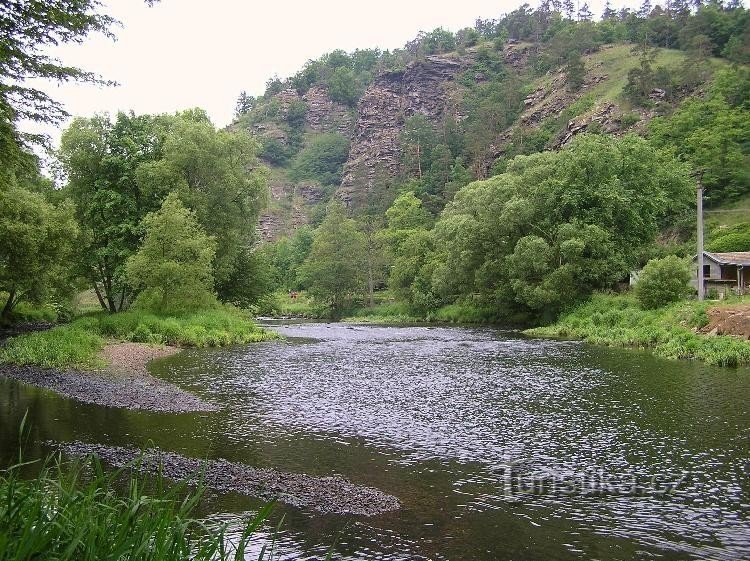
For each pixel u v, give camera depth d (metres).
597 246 46.19
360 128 184.50
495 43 184.75
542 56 161.00
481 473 11.17
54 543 4.45
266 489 10.14
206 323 40.06
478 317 61.81
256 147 52.66
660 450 12.56
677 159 75.00
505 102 139.75
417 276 74.31
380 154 169.00
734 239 60.44
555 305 47.84
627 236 50.28
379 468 11.48
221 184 48.00
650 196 52.78
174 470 11.05
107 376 22.58
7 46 11.13
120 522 5.09
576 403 17.39
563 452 12.48
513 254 49.00
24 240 28.67
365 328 55.03
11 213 28.77
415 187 122.62
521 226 52.25
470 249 55.56
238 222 50.09
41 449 12.39
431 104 175.00
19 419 15.33
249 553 7.66
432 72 180.38
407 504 9.59
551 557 7.70
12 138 13.35
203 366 26.14
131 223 43.75
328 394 19.11
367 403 17.64
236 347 35.19
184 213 40.97
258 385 20.92
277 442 13.35
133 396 18.56
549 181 51.09
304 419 15.59
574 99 126.12
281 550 7.82
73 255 42.06
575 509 9.35
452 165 125.88
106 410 16.56
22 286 33.19
